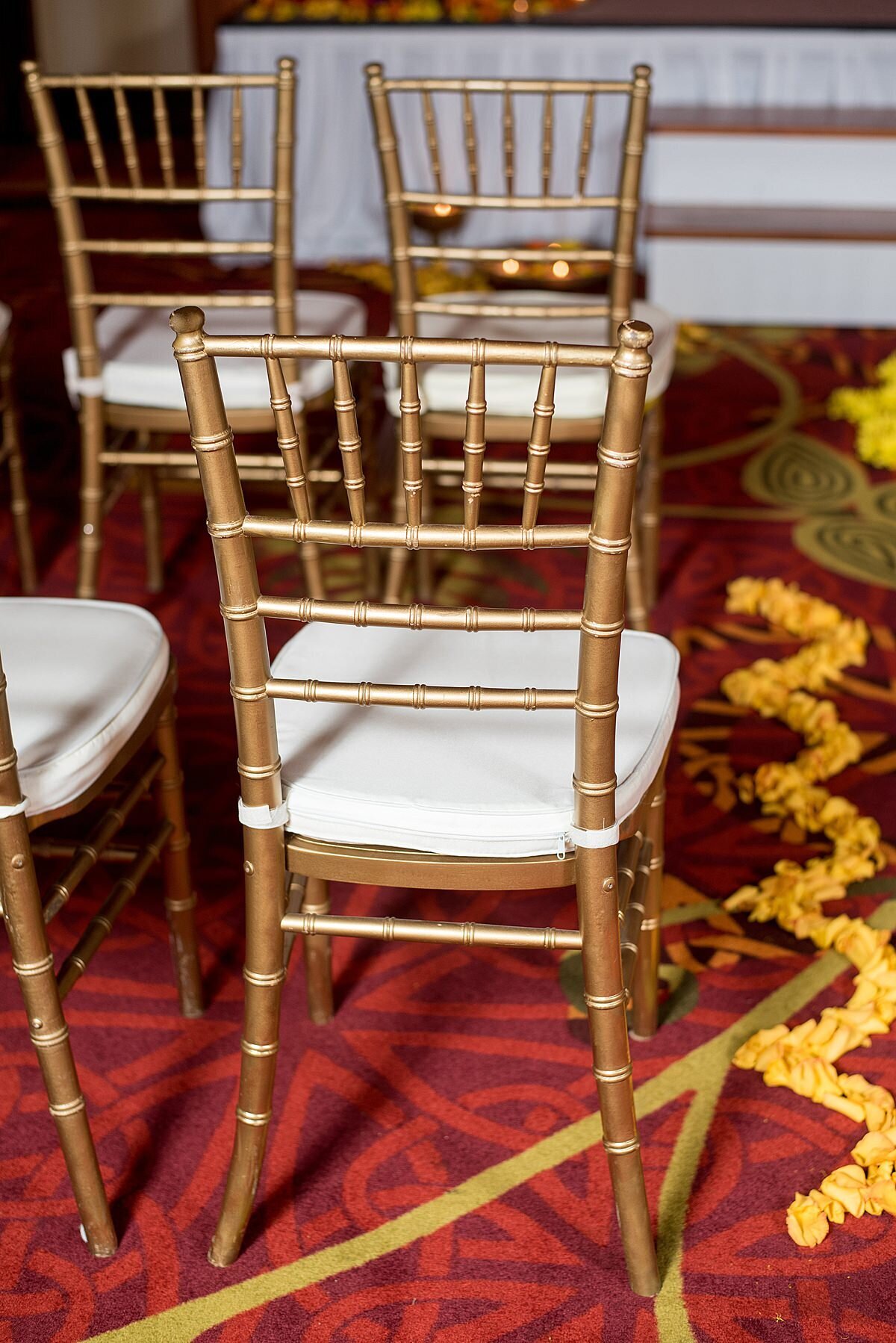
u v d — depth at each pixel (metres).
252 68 4.60
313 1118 1.57
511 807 1.23
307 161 4.72
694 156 4.16
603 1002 1.26
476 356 1.02
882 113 4.34
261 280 4.46
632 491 1.05
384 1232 1.43
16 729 1.32
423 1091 1.60
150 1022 1.71
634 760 1.30
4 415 2.54
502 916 1.88
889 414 3.43
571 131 4.57
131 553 2.86
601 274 4.29
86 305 2.18
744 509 3.02
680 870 1.96
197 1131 1.56
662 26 4.50
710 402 3.58
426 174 4.69
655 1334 1.31
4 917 1.28
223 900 1.92
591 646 1.12
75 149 6.34
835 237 3.96
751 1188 1.47
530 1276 1.38
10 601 1.56
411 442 1.08
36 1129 1.56
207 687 2.41
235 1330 1.32
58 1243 1.42
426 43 4.52
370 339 1.03
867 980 1.70
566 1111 1.57
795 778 2.10
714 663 2.46
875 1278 1.36
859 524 2.95
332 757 1.30
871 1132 1.52
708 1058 1.64
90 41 6.78
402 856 1.27
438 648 1.46
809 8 4.80
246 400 2.20
